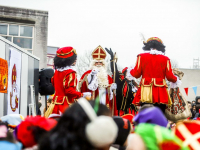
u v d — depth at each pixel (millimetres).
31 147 2234
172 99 5680
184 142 1971
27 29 17391
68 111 1747
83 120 1706
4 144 1990
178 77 5938
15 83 5609
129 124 3191
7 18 17062
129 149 1848
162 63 5387
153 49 5535
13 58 5492
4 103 5000
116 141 3160
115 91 7086
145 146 1789
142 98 5320
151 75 5375
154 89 5320
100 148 1783
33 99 6516
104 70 6938
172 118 5645
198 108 8961
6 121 3363
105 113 1817
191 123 2051
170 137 1789
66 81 5145
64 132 1691
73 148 1651
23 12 17266
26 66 6336
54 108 5234
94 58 7102
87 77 6605
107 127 1682
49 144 1675
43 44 17531
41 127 2217
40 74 7266
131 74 5539
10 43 5387
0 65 4816
